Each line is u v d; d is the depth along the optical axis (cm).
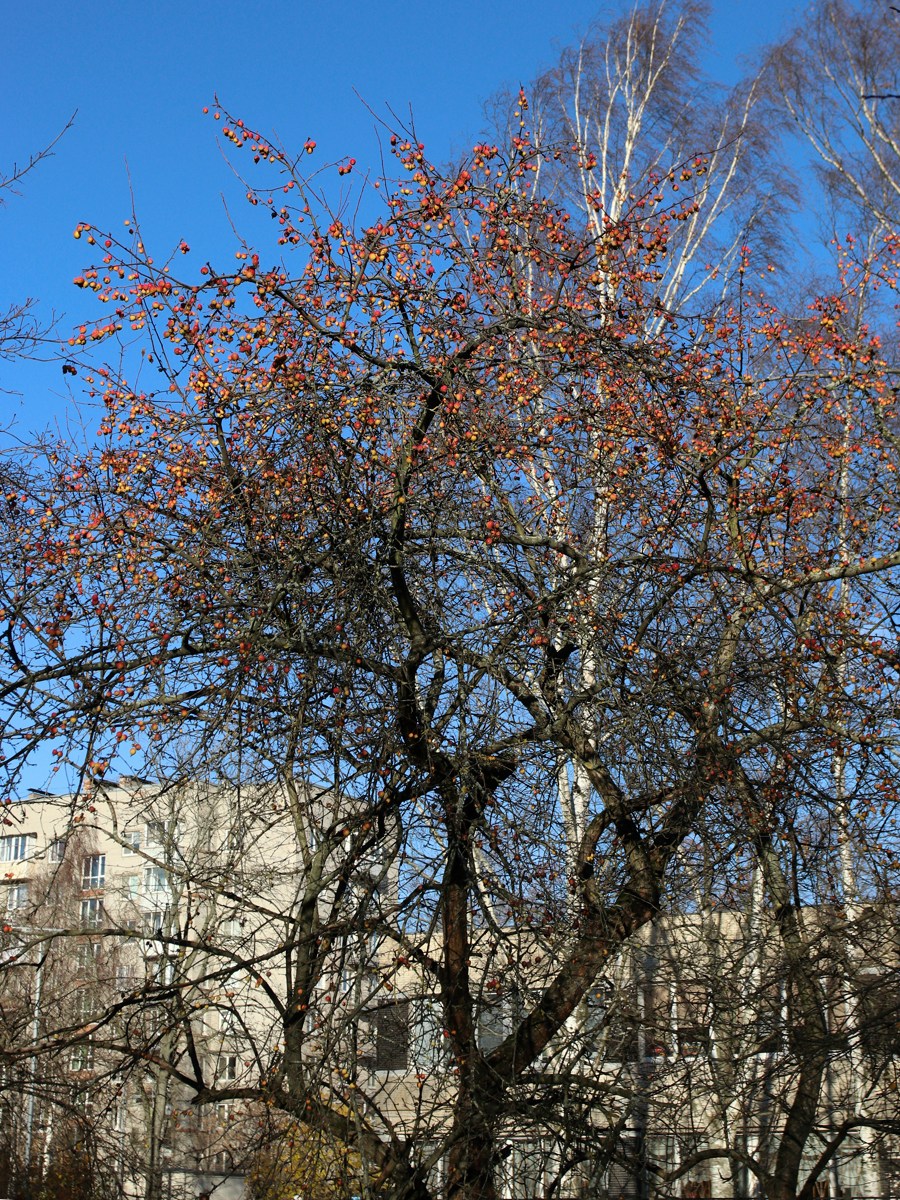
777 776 720
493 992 675
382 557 648
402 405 681
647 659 686
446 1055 700
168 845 916
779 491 816
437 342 693
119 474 665
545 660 707
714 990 741
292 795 647
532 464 793
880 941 775
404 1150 659
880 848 796
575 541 762
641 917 722
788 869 793
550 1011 693
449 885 653
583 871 706
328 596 619
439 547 692
